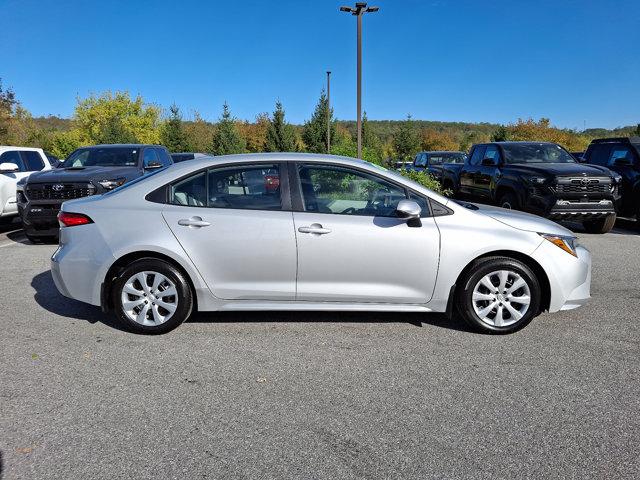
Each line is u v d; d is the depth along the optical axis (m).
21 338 4.30
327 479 2.48
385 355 3.96
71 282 4.34
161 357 3.92
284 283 4.28
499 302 4.34
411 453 2.69
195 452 2.70
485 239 4.23
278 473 2.53
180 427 2.94
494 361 3.85
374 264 4.23
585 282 4.43
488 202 12.38
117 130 40.41
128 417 3.05
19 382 3.50
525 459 2.64
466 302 4.33
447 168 14.89
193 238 4.21
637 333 4.42
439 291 4.28
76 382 3.50
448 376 3.59
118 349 4.07
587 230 10.02
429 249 4.22
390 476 2.50
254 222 4.21
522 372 3.65
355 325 4.62
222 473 2.53
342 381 3.52
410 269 4.25
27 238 9.41
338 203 4.30
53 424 2.97
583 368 3.72
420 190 4.33
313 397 3.29
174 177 4.36
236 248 4.21
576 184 9.00
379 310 4.33
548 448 2.73
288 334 4.40
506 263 4.26
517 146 11.08
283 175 4.32
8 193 10.25
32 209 7.96
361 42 16.30
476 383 3.49
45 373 3.64
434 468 2.56
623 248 8.23
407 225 4.23
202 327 4.56
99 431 2.90
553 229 4.42
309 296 4.30
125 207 4.32
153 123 53.03
